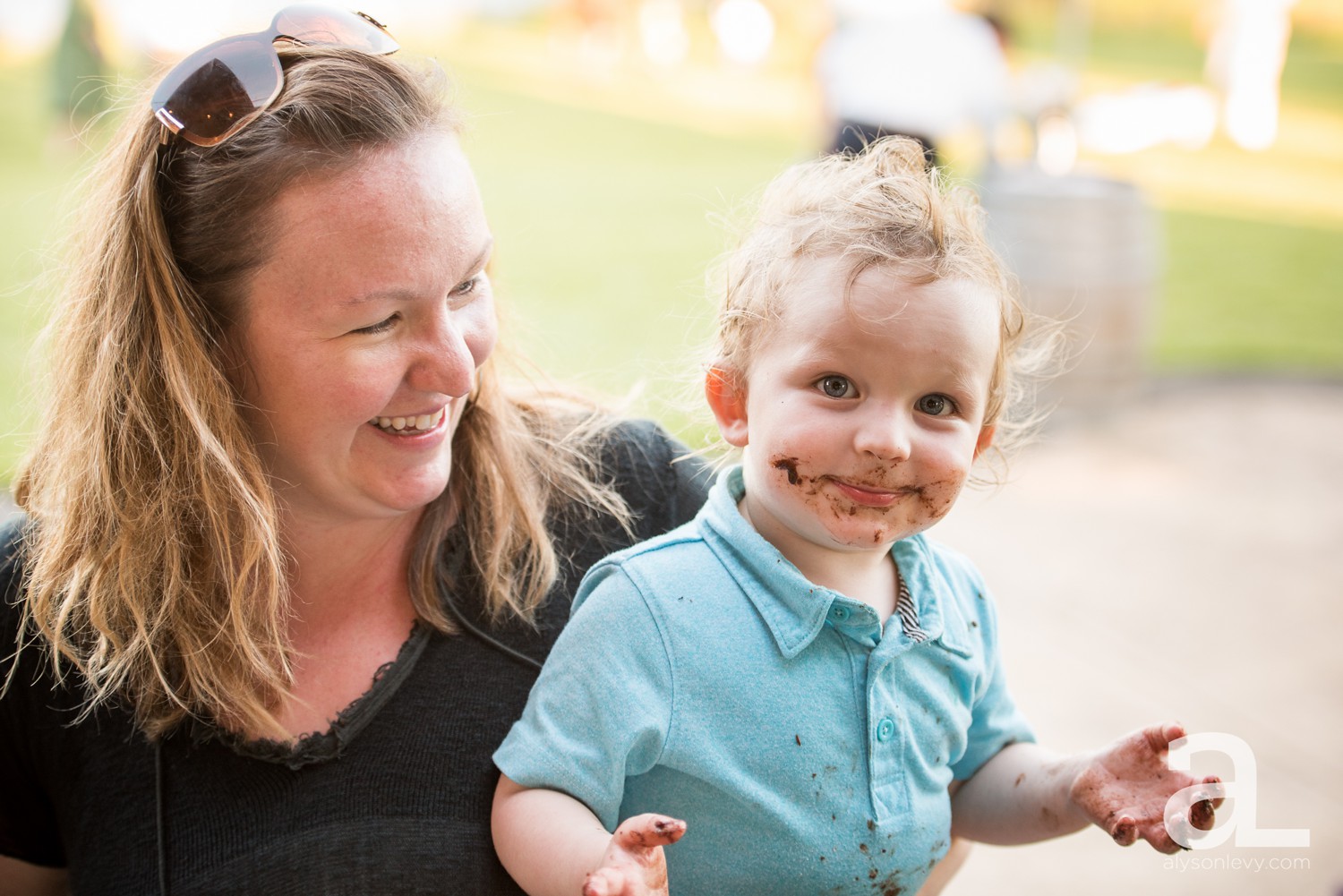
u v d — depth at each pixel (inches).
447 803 47.5
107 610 48.4
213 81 42.9
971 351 43.4
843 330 42.9
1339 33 853.8
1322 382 255.0
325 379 43.7
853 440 42.9
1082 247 216.4
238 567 47.0
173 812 47.4
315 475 45.8
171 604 47.0
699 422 54.7
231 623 47.1
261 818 46.8
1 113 496.1
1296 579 171.0
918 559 48.5
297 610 49.3
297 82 43.3
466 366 45.2
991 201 219.6
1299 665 147.3
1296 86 707.4
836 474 43.4
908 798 45.3
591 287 300.0
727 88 714.8
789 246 45.7
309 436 44.9
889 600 47.8
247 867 46.1
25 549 51.6
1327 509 195.3
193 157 43.8
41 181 375.9
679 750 43.4
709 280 53.9
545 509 54.2
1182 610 161.8
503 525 50.8
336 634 49.6
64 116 406.3
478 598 50.8
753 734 43.7
